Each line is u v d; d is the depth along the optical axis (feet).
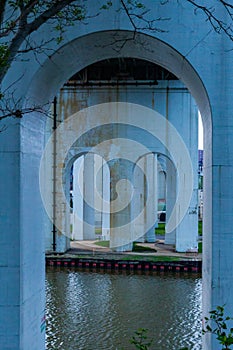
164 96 76.23
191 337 42.14
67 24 27.27
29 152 30.01
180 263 71.92
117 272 73.31
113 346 39.96
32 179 30.81
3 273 27.78
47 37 27.86
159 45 28.50
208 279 29.40
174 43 27.53
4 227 27.91
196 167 77.30
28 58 27.96
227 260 27.61
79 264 75.36
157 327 44.98
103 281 66.85
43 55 27.89
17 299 27.71
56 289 61.62
